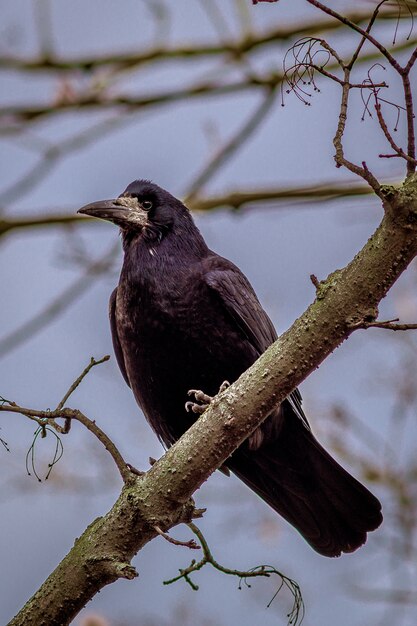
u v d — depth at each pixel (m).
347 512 10.26
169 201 11.30
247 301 10.60
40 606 7.57
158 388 10.69
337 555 10.23
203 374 10.55
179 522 7.78
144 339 10.59
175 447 7.62
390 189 6.92
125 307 10.72
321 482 10.32
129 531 7.57
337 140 6.85
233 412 7.47
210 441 7.51
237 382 7.56
